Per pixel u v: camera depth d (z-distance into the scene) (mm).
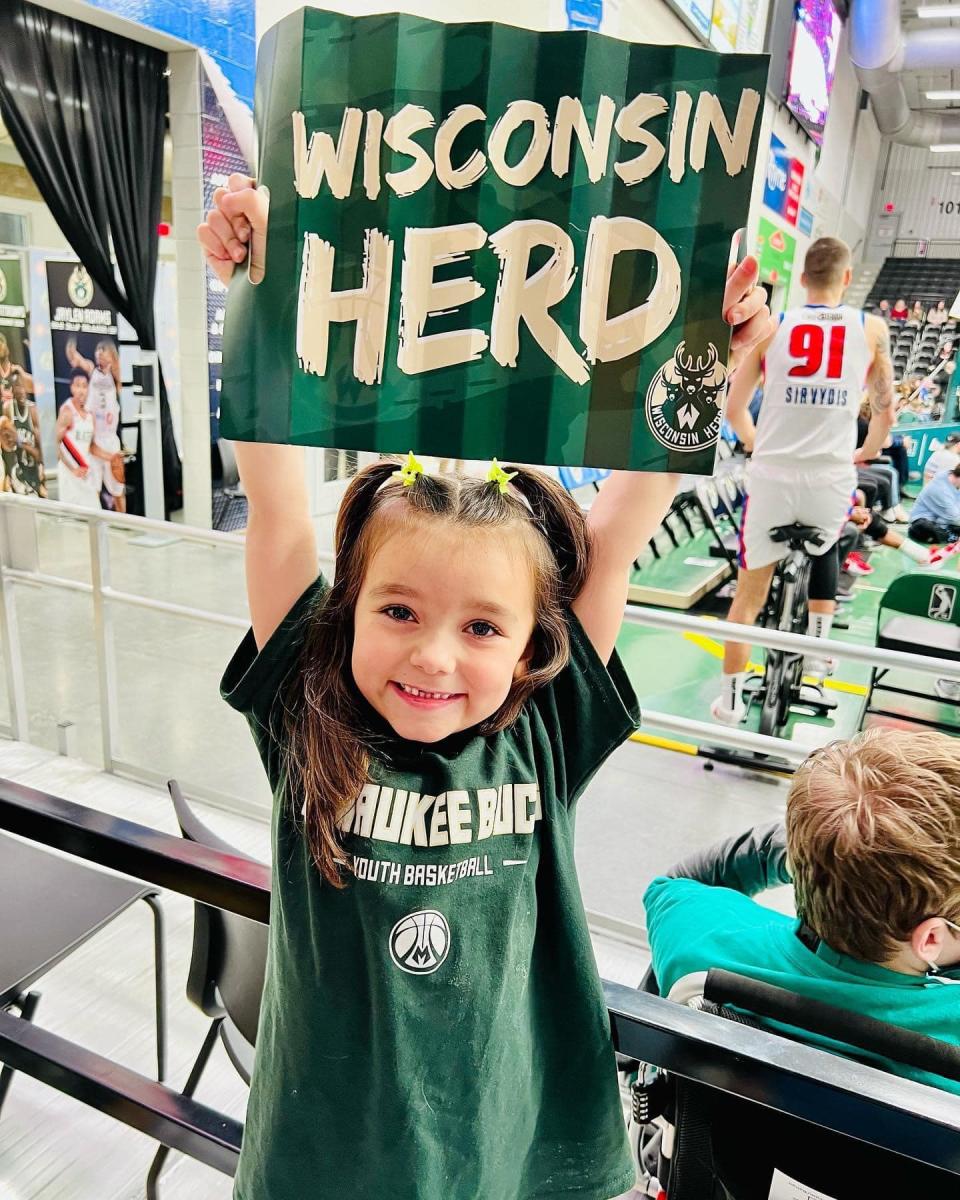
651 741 3416
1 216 7227
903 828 792
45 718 3336
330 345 654
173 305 6230
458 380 652
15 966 1300
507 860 729
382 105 610
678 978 951
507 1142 780
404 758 730
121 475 6020
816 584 3658
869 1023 770
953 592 3277
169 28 5145
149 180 5727
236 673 817
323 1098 731
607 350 648
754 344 667
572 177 620
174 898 2234
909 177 16594
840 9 11648
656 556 6055
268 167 631
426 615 686
